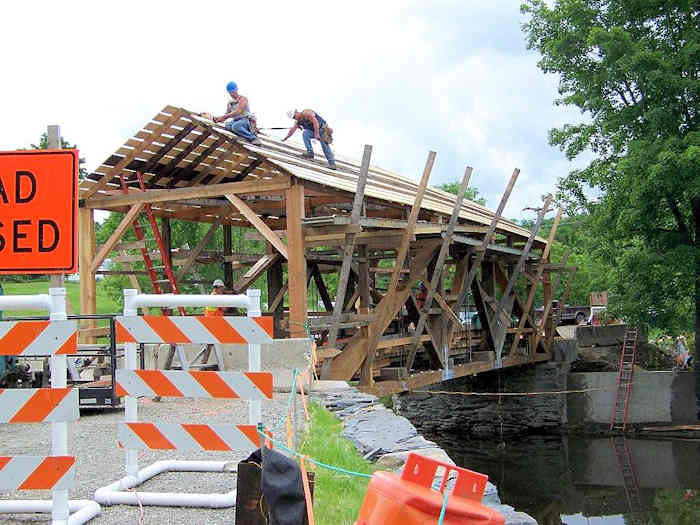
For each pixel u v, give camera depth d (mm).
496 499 6555
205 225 29234
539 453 25859
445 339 19812
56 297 5156
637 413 27984
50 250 5254
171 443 5816
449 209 20609
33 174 5289
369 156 14281
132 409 6008
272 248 18422
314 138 17344
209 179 17891
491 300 23547
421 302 19828
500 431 29172
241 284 17516
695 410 27422
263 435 4488
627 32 24469
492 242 25047
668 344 37406
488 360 22953
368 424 9445
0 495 6172
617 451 25656
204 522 5316
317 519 5270
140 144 16203
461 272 21766
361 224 14516
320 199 17375
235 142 15289
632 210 24766
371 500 3385
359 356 16047
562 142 28375
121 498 5793
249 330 5758
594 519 18750
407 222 16047
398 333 20328
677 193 24281
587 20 26312
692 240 26000
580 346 33250
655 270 25625
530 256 27062
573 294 46719
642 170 23547
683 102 24203
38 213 5277
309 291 25047
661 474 22656
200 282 18812
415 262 18312
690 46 23516
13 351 5105
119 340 5812
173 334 5773
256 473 4277
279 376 12281
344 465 6941
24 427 9602
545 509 19797
